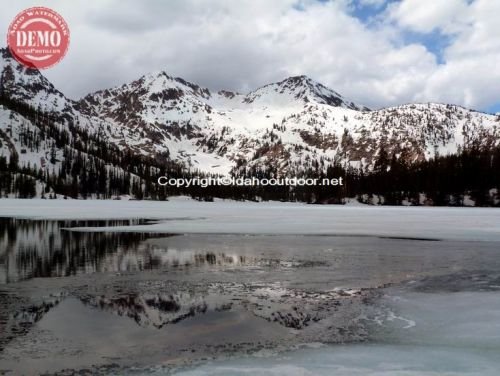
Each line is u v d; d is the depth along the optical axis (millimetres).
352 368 8820
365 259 22953
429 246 28547
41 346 10156
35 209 85125
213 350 9938
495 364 8984
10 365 9070
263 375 8516
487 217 65875
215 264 21250
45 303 13906
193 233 36969
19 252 25016
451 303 13961
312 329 11469
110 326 11648
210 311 13109
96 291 15539
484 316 12508
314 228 42875
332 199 192000
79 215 64312
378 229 41938
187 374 8609
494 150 182375
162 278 17828
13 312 12898
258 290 15789
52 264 21031
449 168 161875
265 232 38219
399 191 171500
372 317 12500
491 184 149750
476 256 24094
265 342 10469
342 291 15688
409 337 10812
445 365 8945
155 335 10961
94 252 25078
